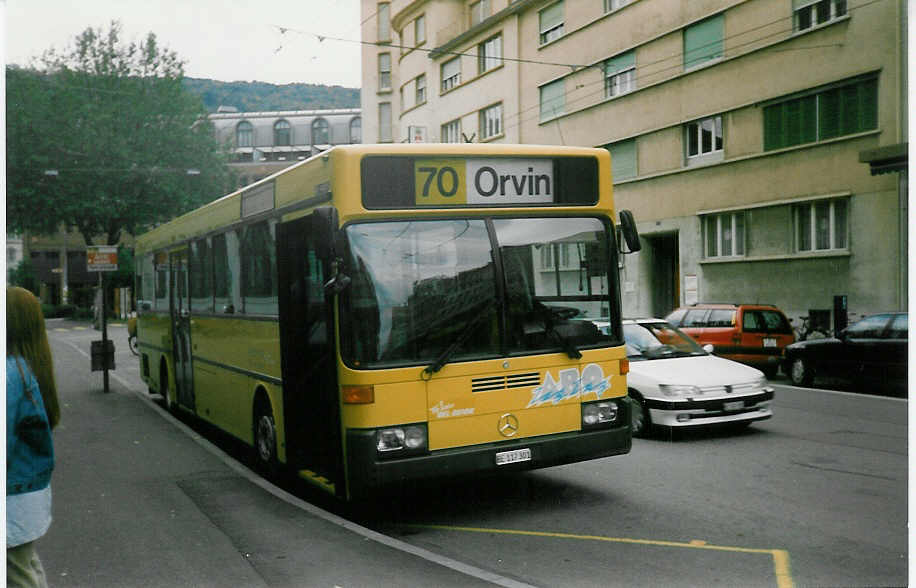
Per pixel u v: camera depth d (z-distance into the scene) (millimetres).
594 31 30875
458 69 39688
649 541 6203
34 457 3736
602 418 7113
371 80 56375
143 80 50375
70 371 21734
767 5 24000
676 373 10398
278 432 7934
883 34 20891
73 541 6359
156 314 13977
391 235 6559
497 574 5582
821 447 9812
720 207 25891
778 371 19953
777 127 24031
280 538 6430
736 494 7590
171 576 5570
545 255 7008
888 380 14781
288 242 7699
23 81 47688
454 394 6543
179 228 12109
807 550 5895
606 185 7348
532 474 8586
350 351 6375
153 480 8445
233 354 9406
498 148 6930
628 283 29953
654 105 28328
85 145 48750
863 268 21578
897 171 19062
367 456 6262
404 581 5438
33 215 49719
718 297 26125
